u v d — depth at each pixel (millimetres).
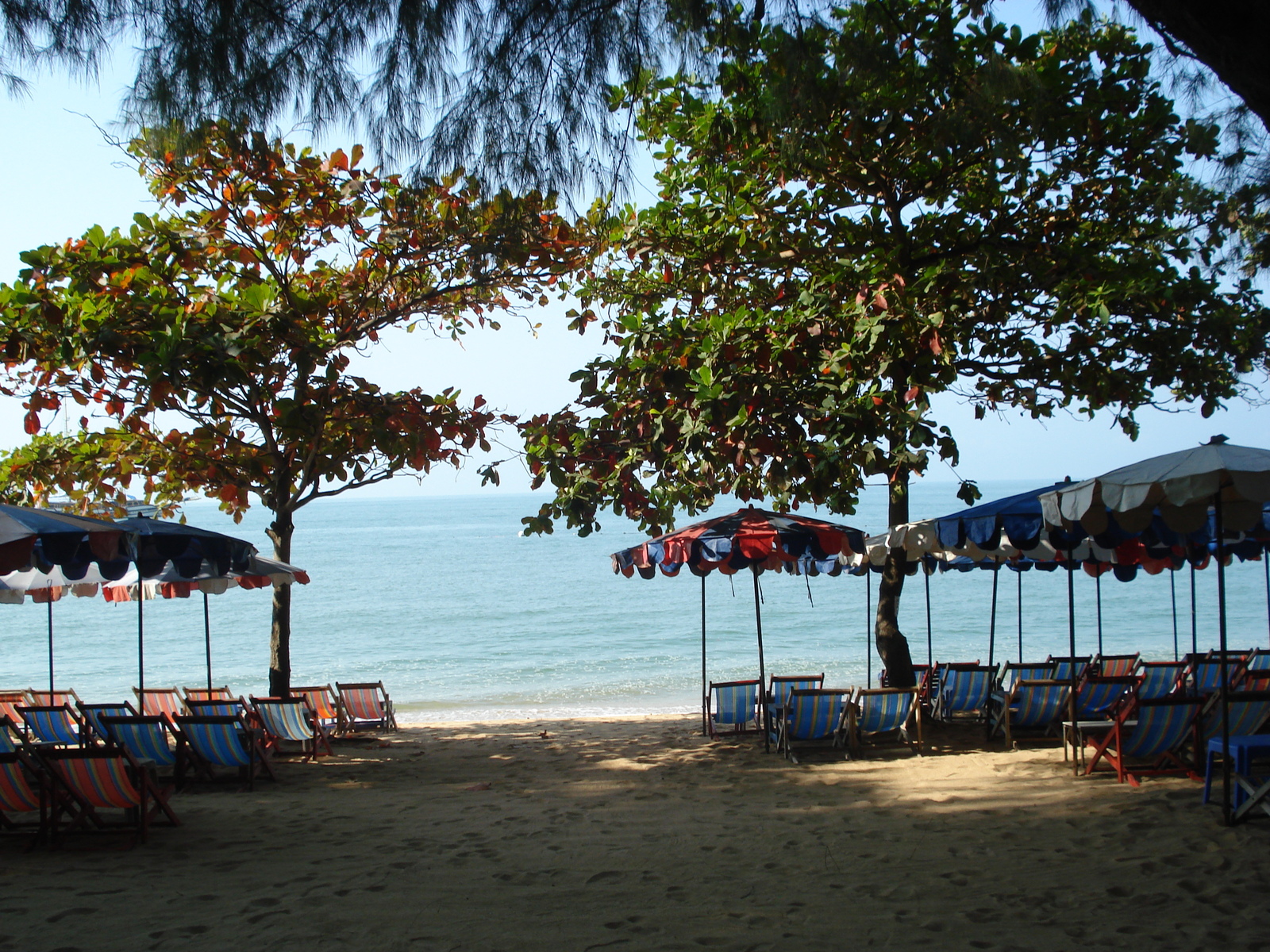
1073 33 9344
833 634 28000
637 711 16797
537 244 10797
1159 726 7211
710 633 28750
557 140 5660
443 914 4574
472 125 5566
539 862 5574
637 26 5473
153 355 8820
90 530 6477
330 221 11039
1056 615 31531
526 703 18406
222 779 8758
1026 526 7812
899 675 10938
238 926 4430
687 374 9562
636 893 4883
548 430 10516
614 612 35188
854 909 4520
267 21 5262
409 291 12008
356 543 93125
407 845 6098
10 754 5938
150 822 6637
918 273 10031
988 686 9961
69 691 11570
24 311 9375
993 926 4215
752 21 5477
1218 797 6523
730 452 9188
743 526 9008
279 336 10117
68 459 11883
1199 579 45875
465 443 11297
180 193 10734
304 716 10422
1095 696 9164
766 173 10500
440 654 25750
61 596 10938
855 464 9414
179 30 5102
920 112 9273
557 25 5504
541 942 4152
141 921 4516
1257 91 4043
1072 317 10016
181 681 22016
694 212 10750
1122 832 5762
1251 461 5211
